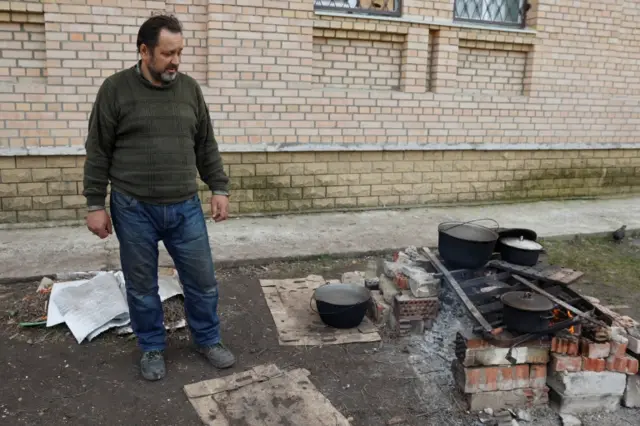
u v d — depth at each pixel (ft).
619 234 20.15
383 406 9.66
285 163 20.63
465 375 9.63
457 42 22.22
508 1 23.68
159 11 16.19
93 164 9.31
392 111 21.70
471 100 22.94
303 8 19.61
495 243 12.00
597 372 9.91
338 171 21.45
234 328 12.25
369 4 21.22
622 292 15.61
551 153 25.09
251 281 14.97
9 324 11.79
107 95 9.04
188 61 18.98
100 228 9.46
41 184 18.03
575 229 20.61
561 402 9.86
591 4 24.13
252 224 19.61
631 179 27.09
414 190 22.86
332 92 20.65
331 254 16.81
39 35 17.35
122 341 11.42
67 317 11.73
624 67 25.52
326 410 9.29
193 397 9.51
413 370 10.80
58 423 8.80
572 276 11.26
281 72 19.80
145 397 9.57
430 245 17.90
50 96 17.53
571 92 24.73
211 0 18.48
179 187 9.65
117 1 17.65
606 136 25.91
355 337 11.85
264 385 9.95
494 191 24.35
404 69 21.65
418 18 21.36
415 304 11.90
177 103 9.41
